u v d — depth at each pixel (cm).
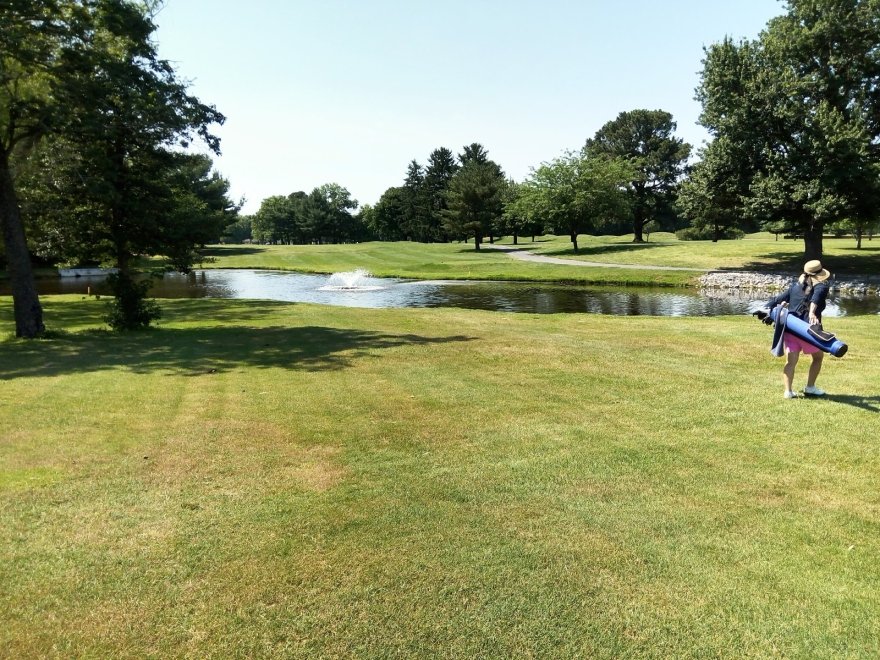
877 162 2969
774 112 2953
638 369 859
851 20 2898
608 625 295
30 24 1205
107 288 1485
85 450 530
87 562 347
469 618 300
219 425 605
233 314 1827
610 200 5297
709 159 3238
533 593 320
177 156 1470
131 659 270
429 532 385
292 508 418
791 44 3033
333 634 288
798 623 296
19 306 1297
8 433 574
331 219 10600
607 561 351
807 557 356
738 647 280
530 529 390
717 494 442
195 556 354
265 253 6700
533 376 822
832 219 3086
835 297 2525
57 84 1245
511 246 7244
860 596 318
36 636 284
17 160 1408
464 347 1061
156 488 450
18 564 343
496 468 492
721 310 2278
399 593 320
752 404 665
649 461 505
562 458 513
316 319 1608
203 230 1528
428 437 568
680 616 302
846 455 510
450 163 9281
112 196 1298
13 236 1290
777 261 3638
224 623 295
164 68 1407
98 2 1279
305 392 740
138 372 873
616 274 3519
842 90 2995
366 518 404
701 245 4959
